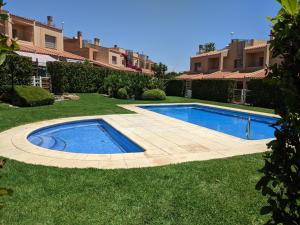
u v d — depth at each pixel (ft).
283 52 7.02
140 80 93.35
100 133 44.34
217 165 22.58
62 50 131.54
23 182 18.17
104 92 102.32
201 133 38.19
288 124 6.84
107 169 21.34
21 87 59.77
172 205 15.56
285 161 6.87
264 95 78.38
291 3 6.40
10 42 6.63
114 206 15.26
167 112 77.20
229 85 92.84
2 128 36.83
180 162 23.91
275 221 7.22
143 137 35.09
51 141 39.40
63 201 15.64
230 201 16.08
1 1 6.33
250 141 33.50
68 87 96.07
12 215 14.02
